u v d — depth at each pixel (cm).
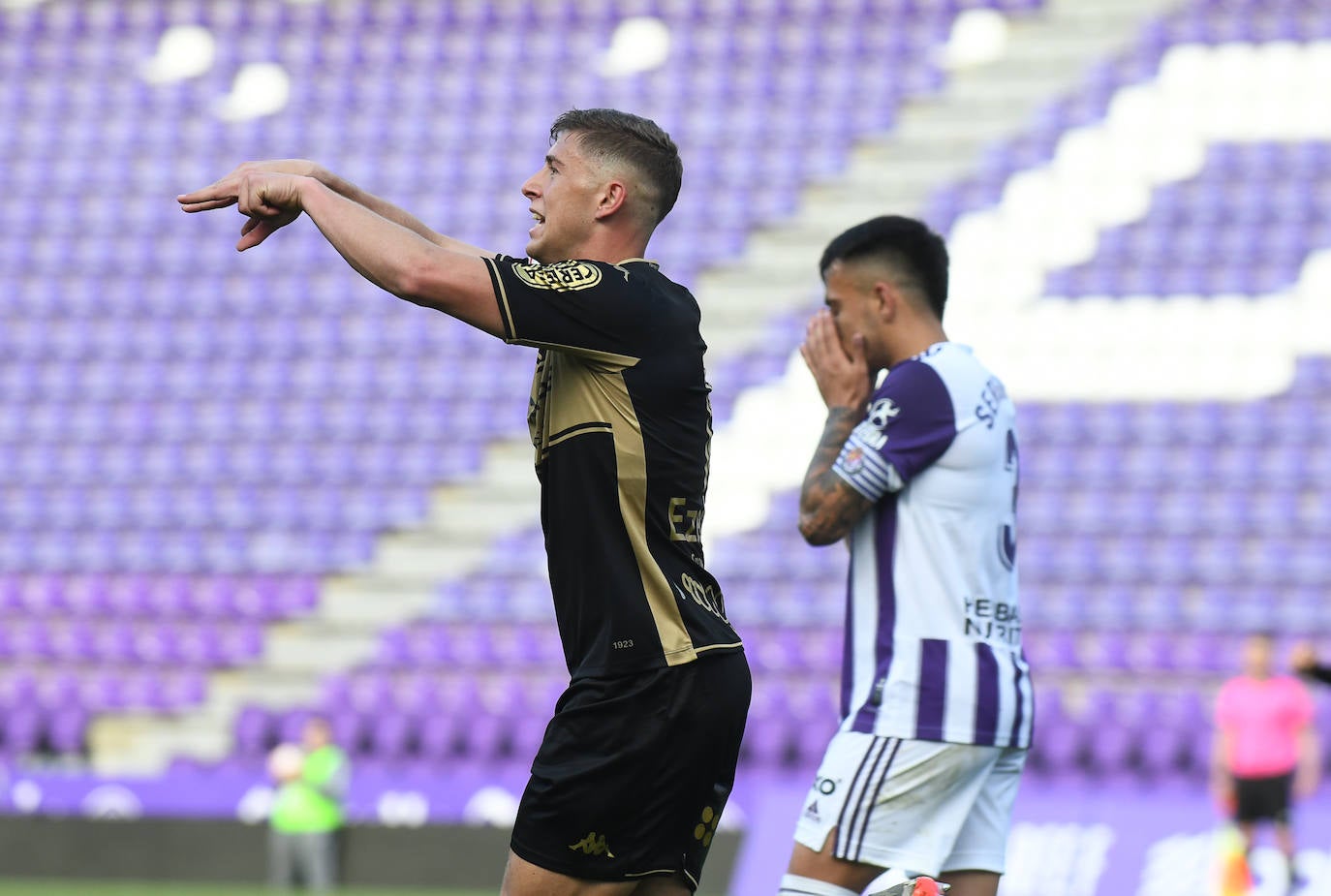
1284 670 4769
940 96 6506
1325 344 5466
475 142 6850
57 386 6331
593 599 1055
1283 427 5322
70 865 4219
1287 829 3531
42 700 5397
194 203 1076
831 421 1295
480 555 5609
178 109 7112
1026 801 3425
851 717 1245
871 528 1262
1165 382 5491
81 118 7150
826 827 1226
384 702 5153
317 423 6069
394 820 4034
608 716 1048
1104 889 3294
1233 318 5581
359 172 6850
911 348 1296
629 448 1045
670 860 1080
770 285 6169
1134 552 5122
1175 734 4488
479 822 3972
